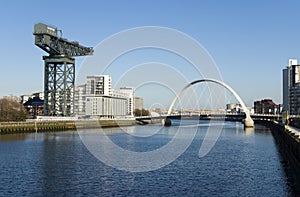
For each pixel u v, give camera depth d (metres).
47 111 137.50
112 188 41.84
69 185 42.97
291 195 39.25
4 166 54.59
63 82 134.38
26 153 69.31
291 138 61.00
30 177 46.91
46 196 38.25
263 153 73.88
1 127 110.88
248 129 165.50
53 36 126.19
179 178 47.53
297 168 50.44
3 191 39.94
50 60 131.75
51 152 71.19
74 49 134.88
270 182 45.44
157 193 39.91
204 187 42.72
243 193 40.09
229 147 85.31
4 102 152.25
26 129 121.94
